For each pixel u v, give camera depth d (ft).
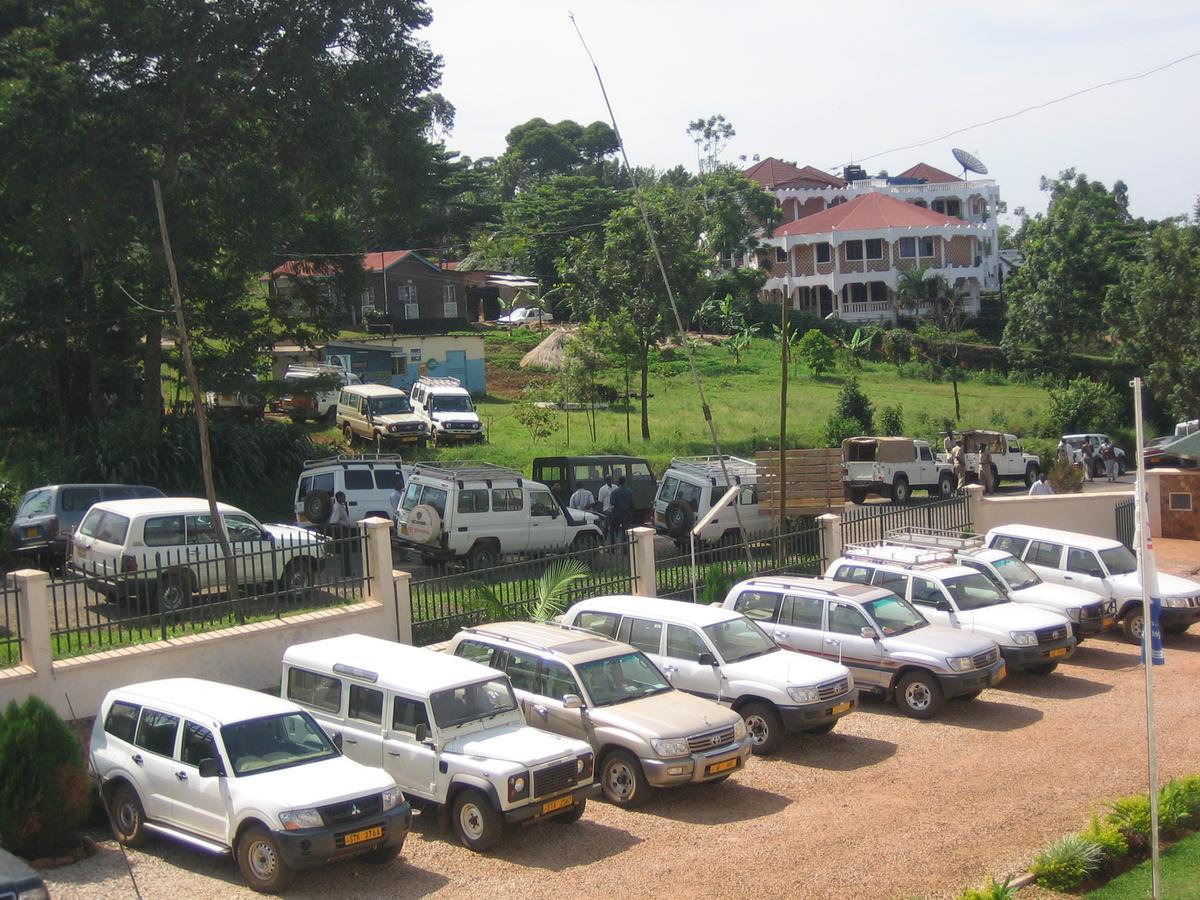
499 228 270.05
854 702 48.19
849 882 33.60
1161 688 56.80
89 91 87.56
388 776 35.27
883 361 226.99
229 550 55.93
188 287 99.40
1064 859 33.81
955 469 134.31
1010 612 58.59
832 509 79.36
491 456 124.67
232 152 104.01
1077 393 178.19
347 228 118.32
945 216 252.83
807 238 245.04
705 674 47.83
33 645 43.80
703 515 85.25
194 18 92.63
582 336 153.48
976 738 48.60
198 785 34.50
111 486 74.23
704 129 319.47
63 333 101.09
